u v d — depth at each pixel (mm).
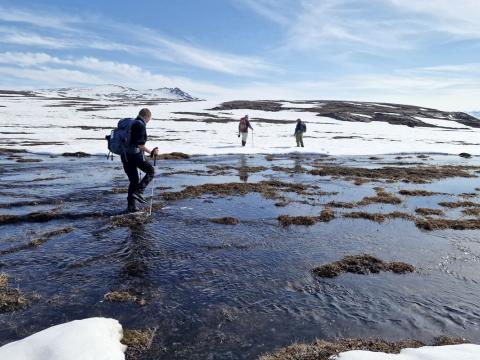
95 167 21234
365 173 21047
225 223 11227
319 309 6547
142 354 5238
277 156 29547
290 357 5137
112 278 7484
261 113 94562
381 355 4945
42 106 103375
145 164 11883
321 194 15617
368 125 75875
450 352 4977
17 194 14125
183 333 5754
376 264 8406
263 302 6738
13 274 7535
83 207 12406
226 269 8062
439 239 10305
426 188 17578
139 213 11859
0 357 4586
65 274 7602
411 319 6293
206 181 17859
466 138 57688
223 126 59625
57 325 5434
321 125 70375
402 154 33656
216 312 6359
